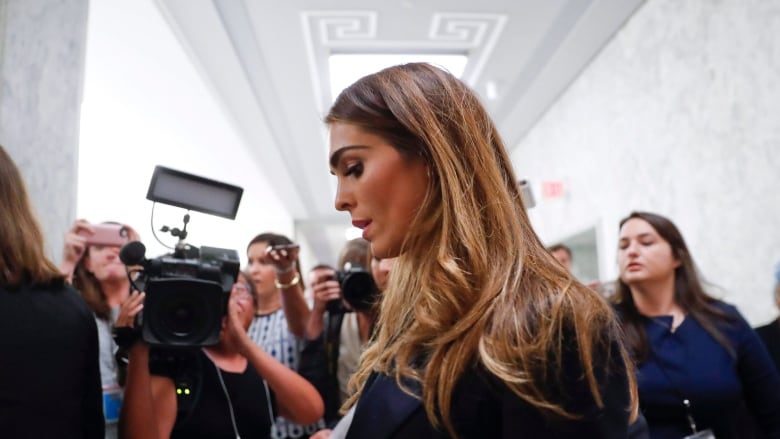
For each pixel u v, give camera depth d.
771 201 2.35
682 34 2.99
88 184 2.85
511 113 5.18
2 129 1.61
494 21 3.62
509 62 4.19
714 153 2.74
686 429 1.59
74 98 1.94
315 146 5.86
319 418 1.63
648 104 3.36
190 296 1.25
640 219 1.79
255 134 5.30
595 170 4.11
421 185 0.69
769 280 2.37
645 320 1.71
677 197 3.09
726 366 1.60
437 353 0.62
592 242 4.15
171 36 3.29
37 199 1.71
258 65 4.06
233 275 1.40
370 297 1.93
